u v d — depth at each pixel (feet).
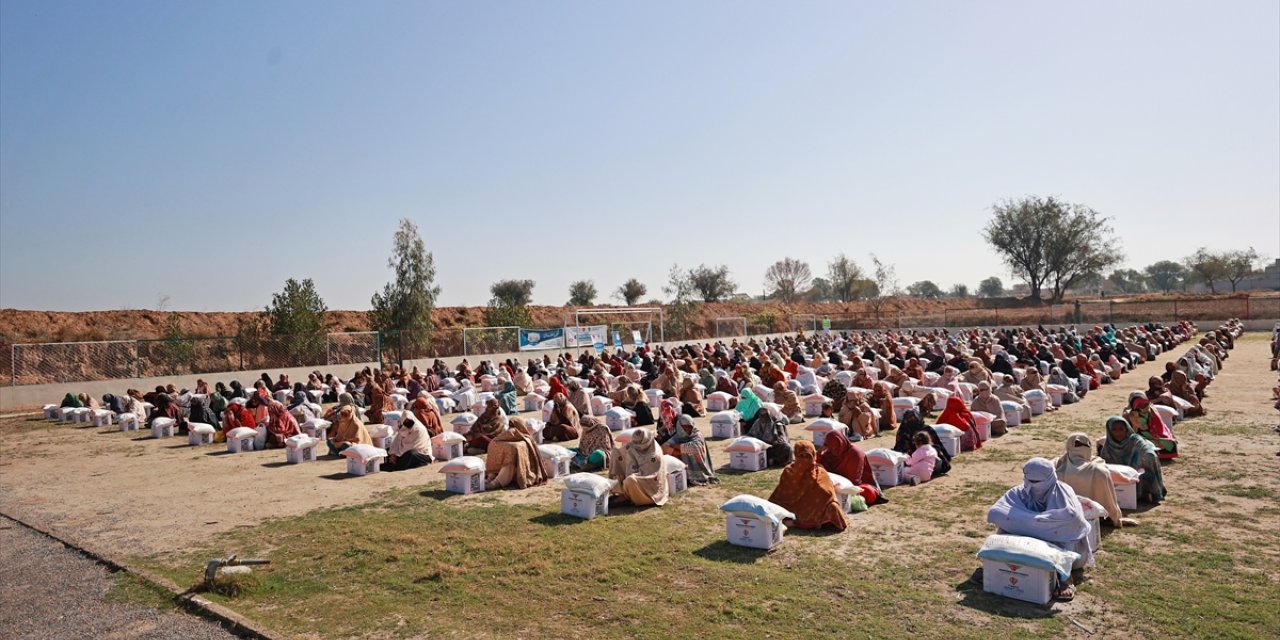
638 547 27.14
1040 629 18.98
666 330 199.21
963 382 65.46
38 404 87.56
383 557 27.14
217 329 161.99
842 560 24.89
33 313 144.87
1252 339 141.38
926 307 291.79
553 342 146.61
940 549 25.70
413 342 126.21
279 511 35.06
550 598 22.63
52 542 31.04
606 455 42.47
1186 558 23.72
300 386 81.66
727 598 21.88
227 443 54.90
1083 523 22.41
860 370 73.05
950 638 18.61
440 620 21.31
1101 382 78.54
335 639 20.25
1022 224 267.80
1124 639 18.24
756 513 26.18
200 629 21.34
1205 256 325.21
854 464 32.45
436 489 38.34
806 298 376.68
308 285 122.11
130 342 99.30
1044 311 223.92
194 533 31.73
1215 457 38.27
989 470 38.06
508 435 39.01
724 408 66.33
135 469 48.21
